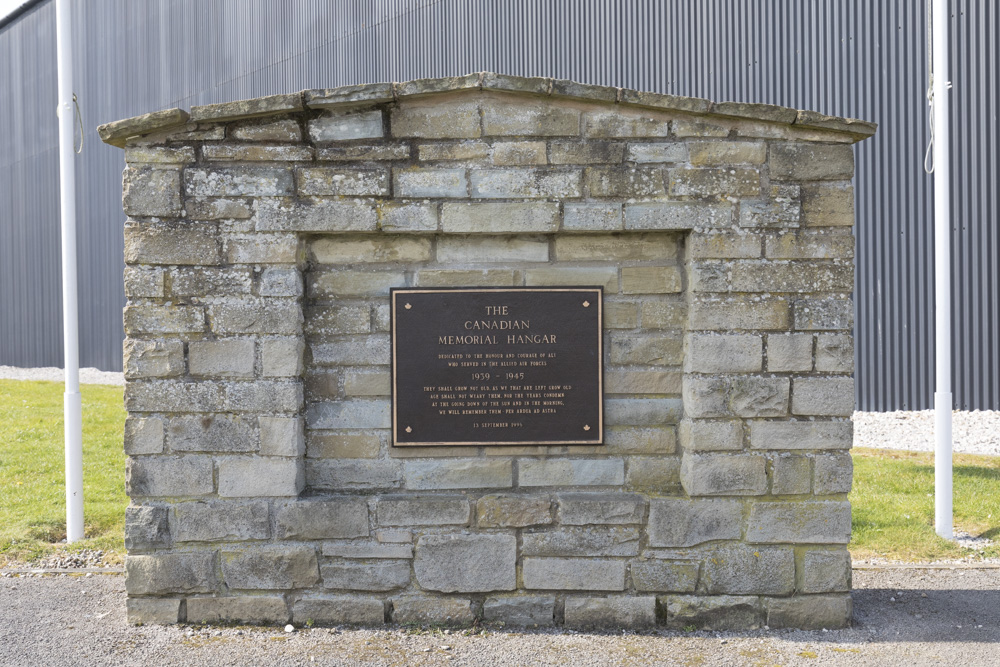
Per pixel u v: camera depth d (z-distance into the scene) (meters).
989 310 10.16
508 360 4.52
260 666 3.97
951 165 10.40
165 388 4.42
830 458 4.45
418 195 4.43
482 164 4.45
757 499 4.46
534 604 4.49
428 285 4.54
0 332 21.84
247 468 4.43
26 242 21.08
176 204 4.40
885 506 6.88
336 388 4.56
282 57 17.09
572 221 4.44
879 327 10.82
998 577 5.38
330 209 4.41
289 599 4.46
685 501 4.45
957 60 10.33
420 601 4.48
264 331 4.41
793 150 4.45
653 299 4.58
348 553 4.46
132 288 4.40
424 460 4.56
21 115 21.08
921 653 4.17
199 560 4.44
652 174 4.44
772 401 4.44
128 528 4.42
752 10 11.61
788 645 4.26
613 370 4.57
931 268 10.45
